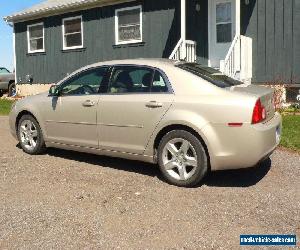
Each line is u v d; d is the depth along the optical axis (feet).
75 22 57.62
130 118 17.54
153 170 18.75
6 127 31.63
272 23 39.91
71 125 19.74
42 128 21.01
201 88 16.30
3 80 71.97
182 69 17.11
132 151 17.75
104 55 54.49
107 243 11.21
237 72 39.04
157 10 48.39
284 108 37.52
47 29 61.72
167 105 16.55
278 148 22.89
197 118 15.75
